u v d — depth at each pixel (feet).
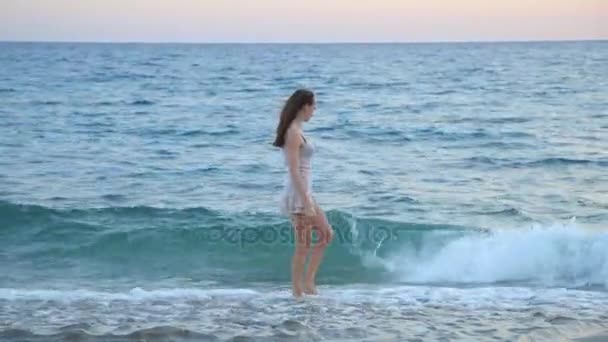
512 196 43.16
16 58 283.79
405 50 445.78
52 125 81.05
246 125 79.77
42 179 48.19
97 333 18.26
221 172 50.85
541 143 65.87
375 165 53.93
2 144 65.62
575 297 23.24
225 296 22.77
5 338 17.71
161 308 21.21
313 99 21.15
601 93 119.85
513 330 19.07
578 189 45.55
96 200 41.86
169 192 44.29
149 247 31.42
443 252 28.81
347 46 627.05
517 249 28.27
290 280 27.35
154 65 232.94
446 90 129.18
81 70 195.62
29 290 24.12
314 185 45.68
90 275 28.07
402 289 24.26
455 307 21.71
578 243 28.02
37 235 33.22
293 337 18.10
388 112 94.32
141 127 78.64
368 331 18.79
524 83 143.23
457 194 43.55
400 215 37.88
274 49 514.68
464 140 68.28
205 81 156.66
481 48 468.34
